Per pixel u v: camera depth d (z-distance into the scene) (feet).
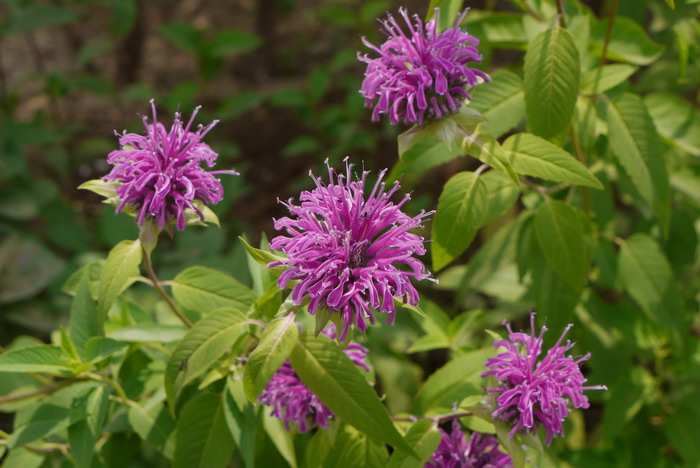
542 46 2.10
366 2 4.69
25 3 3.80
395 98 2.00
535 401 1.91
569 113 2.10
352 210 1.87
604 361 2.52
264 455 2.27
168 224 2.02
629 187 2.48
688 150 2.37
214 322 2.00
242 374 2.10
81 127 3.85
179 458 2.08
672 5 2.01
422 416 2.14
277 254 2.09
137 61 4.48
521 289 2.70
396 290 1.82
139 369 2.25
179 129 2.00
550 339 2.33
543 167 2.07
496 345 1.96
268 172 4.17
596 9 3.12
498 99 2.21
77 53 4.96
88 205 4.04
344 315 1.83
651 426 2.60
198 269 2.12
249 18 5.07
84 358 2.11
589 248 2.30
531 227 2.41
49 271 3.15
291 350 1.85
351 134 3.70
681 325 2.39
